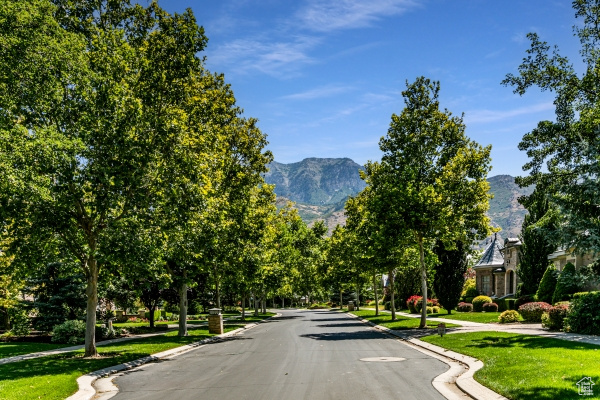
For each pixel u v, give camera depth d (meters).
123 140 17.30
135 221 17.94
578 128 26.56
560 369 10.68
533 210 38.56
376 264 37.28
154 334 29.58
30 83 16.17
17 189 15.14
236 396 10.13
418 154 29.86
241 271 36.38
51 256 19.06
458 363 14.42
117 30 18.98
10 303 29.05
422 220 27.45
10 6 15.66
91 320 18.34
